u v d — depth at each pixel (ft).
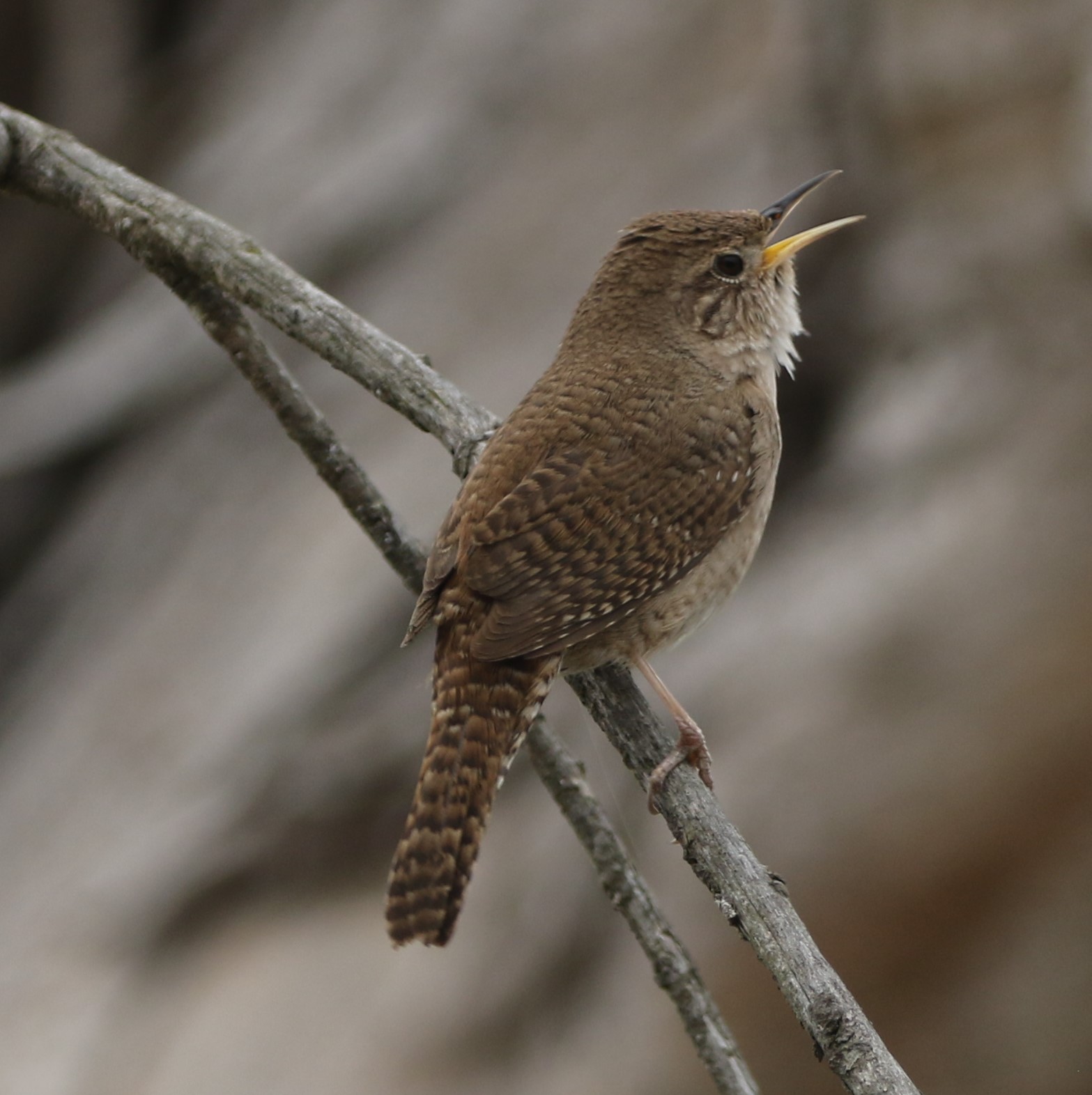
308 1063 39.29
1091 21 44.50
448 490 49.32
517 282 53.57
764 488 23.50
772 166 49.75
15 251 65.77
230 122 65.62
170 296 61.98
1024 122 44.98
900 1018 34.68
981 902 34.76
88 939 45.24
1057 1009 33.53
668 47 57.16
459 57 62.23
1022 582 38.50
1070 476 39.93
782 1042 34.35
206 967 43.42
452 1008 38.52
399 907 18.49
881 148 47.03
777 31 53.62
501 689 19.88
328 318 21.45
